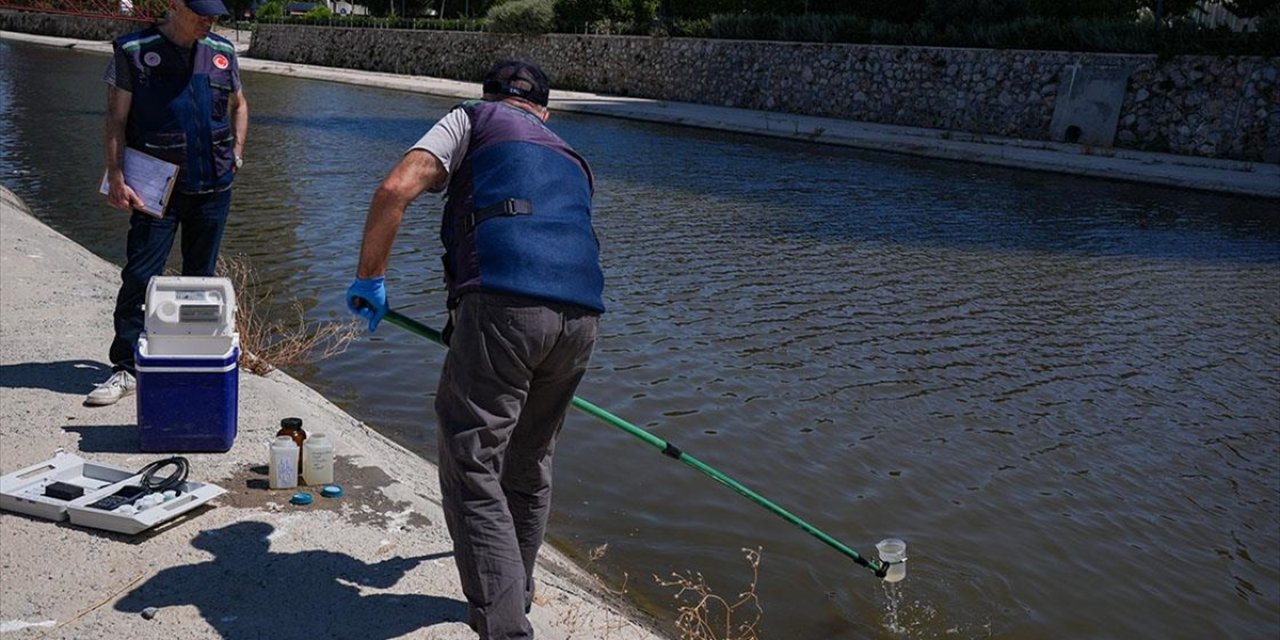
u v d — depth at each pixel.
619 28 36.78
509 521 3.07
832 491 6.27
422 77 42.19
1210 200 18.39
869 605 5.07
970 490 6.41
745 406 7.50
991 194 18.08
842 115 29.30
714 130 26.81
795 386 7.97
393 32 45.41
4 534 3.83
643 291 10.52
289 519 4.07
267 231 12.50
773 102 31.00
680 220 14.50
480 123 3.19
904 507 6.12
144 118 4.85
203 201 5.07
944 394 7.99
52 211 13.14
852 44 29.12
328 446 4.35
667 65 34.03
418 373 7.78
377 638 3.38
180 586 3.58
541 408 3.27
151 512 3.88
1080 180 20.28
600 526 5.63
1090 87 24.36
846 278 11.52
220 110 5.01
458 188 3.16
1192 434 7.48
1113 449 7.15
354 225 13.03
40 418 4.83
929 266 12.30
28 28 63.97
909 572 5.40
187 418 4.53
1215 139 22.73
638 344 8.77
